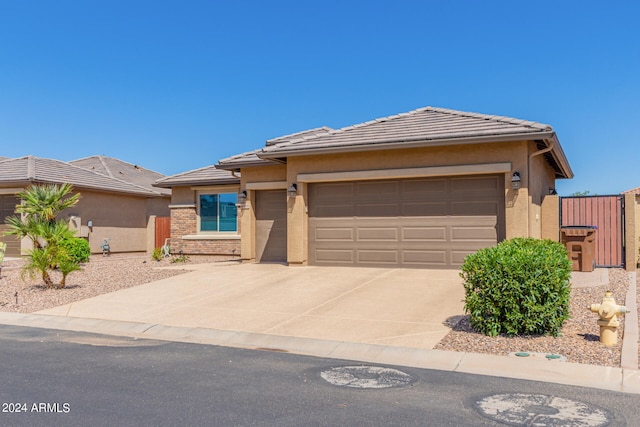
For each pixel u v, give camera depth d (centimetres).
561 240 1584
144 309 1152
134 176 3334
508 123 1422
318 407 567
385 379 674
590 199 1792
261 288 1323
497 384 651
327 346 848
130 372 704
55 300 1277
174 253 2408
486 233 1429
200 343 894
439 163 1448
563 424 520
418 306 1086
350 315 1038
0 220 2398
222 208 2344
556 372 692
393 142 1438
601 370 690
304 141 1627
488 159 1398
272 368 725
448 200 1471
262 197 1911
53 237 1471
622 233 1688
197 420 528
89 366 735
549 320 848
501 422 525
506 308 857
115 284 1474
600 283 1326
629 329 888
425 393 615
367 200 1565
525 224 1356
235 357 791
